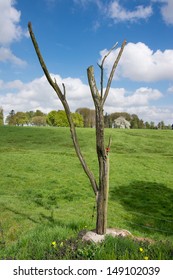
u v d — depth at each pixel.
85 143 52.81
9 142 52.94
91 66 7.09
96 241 6.93
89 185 23.53
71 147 49.44
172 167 35.00
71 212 14.82
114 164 33.97
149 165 35.09
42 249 6.59
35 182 23.30
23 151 39.88
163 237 12.34
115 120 126.12
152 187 25.44
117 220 15.27
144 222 15.74
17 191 19.72
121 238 7.00
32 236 7.89
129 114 132.62
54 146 50.16
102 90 7.07
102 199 7.24
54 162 32.72
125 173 30.11
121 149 49.19
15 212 12.72
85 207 16.94
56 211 14.54
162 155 44.94
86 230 7.78
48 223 11.05
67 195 19.59
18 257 6.39
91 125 123.31
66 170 29.25
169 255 6.23
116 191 23.48
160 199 22.03
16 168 28.62
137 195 22.70
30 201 16.62
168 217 17.88
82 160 7.46
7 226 10.37
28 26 6.93
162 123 131.88
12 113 140.88
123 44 7.29
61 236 7.76
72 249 6.45
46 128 70.25
